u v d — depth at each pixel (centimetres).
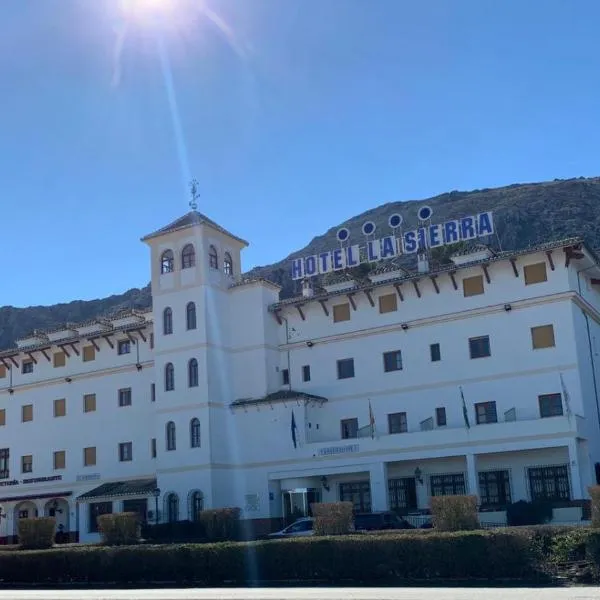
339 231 5738
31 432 6688
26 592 2981
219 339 5706
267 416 5406
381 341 5362
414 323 5250
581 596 1977
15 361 6894
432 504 3281
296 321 5744
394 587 2567
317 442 5172
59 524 6397
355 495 5200
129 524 4550
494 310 4981
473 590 2278
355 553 2794
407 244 5406
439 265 5512
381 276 5506
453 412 5009
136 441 6138
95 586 3272
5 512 6612
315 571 2864
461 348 5069
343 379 5450
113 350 6419
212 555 3080
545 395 4741
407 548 2714
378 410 5272
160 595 2558
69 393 6575
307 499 5219
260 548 2986
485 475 4844
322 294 5609
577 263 5022
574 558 2516
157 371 5762
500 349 4938
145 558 3234
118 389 6334
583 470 4584
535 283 4900
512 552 2558
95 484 6234
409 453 4841
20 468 6675
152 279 5938
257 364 5650
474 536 2625
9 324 16012
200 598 2331
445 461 4962
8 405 6875
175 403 5631
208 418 5462
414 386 5175
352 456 5025
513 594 2091
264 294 5775
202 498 5381
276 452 5312
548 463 4669
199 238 5781
